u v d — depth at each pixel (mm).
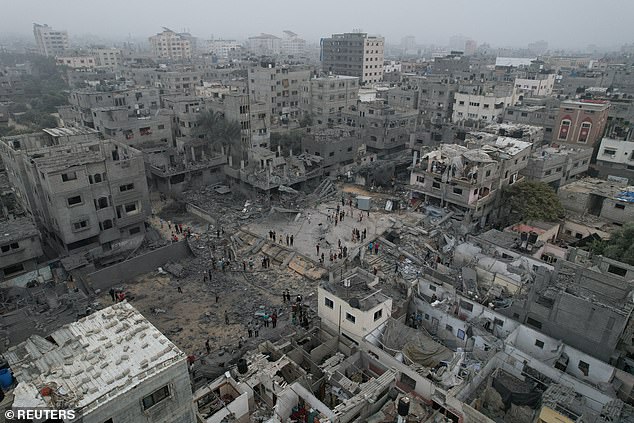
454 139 82688
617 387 28703
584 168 70812
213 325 40719
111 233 51750
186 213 65750
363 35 165750
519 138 70875
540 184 57375
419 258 49812
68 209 46875
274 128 104438
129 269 48281
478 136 69938
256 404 28484
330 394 28875
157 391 19656
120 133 76125
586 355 29812
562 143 82000
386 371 29641
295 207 63750
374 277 37812
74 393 18078
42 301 41531
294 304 43312
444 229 56188
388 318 34125
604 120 80875
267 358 31969
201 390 26938
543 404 25203
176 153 75375
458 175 58062
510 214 59875
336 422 24953
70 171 46125
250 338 38625
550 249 46438
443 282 40312
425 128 98312
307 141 79438
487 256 41250
